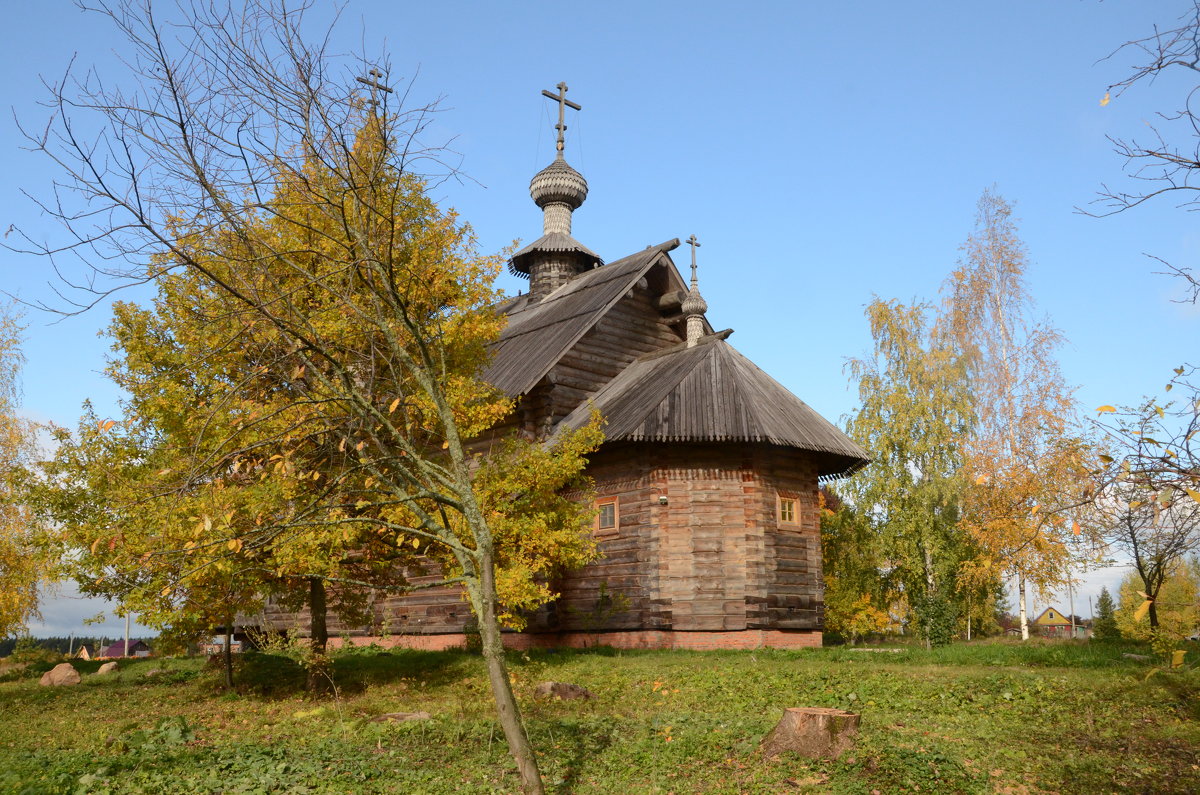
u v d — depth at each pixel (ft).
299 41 22.80
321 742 36.09
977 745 33.45
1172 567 25.04
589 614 77.20
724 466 74.49
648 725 37.58
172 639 48.73
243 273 25.16
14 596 78.54
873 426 97.40
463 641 82.53
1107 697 41.57
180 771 31.50
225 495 39.65
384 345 32.78
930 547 91.25
